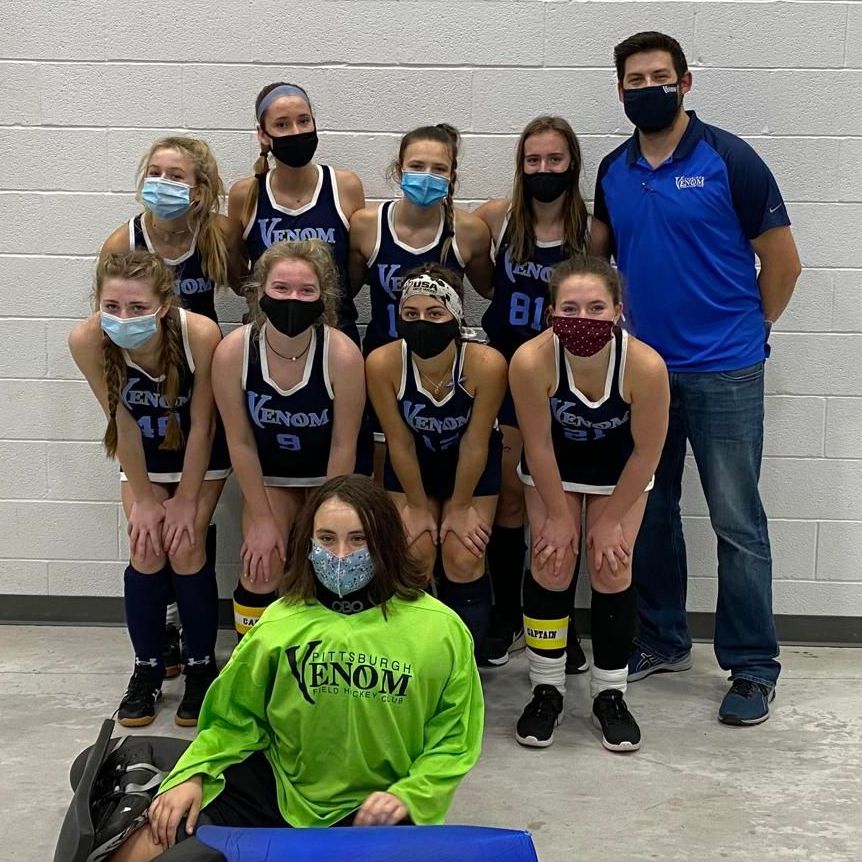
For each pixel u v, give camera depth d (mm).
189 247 3096
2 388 3580
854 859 2287
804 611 3584
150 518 2908
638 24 3332
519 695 3156
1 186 3480
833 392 3473
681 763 2725
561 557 2805
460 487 2939
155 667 2986
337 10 3365
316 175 3186
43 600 3660
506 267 3154
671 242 2947
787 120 3355
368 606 2076
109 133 3445
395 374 2838
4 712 2984
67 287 3525
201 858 1758
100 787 2041
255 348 2768
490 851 1795
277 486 2979
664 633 3285
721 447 3008
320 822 2020
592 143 3398
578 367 2678
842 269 3412
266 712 2068
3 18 3395
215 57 3400
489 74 3381
